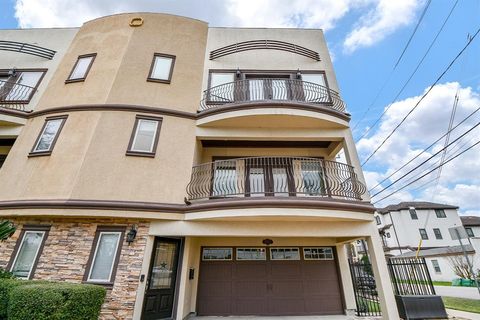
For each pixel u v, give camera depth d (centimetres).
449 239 2927
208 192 702
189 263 677
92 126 691
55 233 589
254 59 930
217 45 962
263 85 846
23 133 739
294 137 757
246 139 768
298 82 854
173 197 643
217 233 607
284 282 730
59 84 816
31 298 360
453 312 798
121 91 760
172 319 587
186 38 927
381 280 579
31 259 570
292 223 622
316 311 700
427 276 716
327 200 591
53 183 620
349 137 755
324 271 749
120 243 581
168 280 621
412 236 2998
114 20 931
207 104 810
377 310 728
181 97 799
